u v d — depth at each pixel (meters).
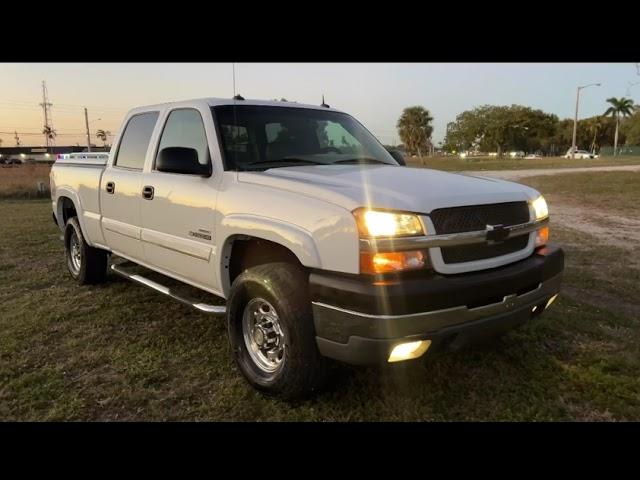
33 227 10.27
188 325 4.49
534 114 70.38
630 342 4.01
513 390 3.30
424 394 3.26
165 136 4.29
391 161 4.46
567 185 18.47
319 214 2.85
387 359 2.69
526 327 4.28
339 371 3.34
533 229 3.28
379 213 2.68
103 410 3.13
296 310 2.93
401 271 2.68
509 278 2.94
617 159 51.62
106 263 5.70
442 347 2.85
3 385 3.42
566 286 5.58
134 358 3.83
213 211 3.54
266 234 3.08
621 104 75.06
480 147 73.38
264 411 3.10
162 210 4.07
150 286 4.43
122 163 4.83
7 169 30.59
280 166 3.76
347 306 2.69
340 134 4.49
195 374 3.57
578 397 3.21
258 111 4.13
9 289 5.63
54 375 3.56
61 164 6.03
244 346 3.38
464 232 2.84
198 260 3.76
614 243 7.97
